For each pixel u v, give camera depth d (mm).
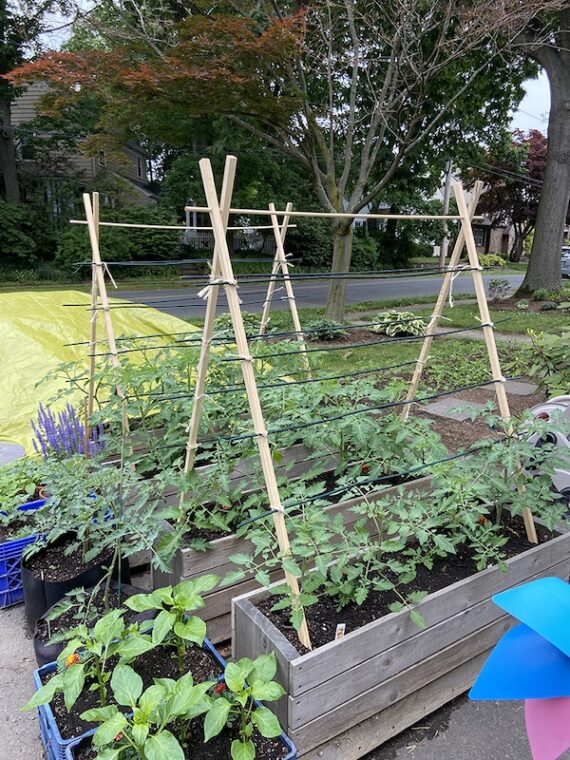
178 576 2193
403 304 14016
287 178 19828
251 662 1528
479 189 2438
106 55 7020
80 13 8117
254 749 1407
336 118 9492
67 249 17844
